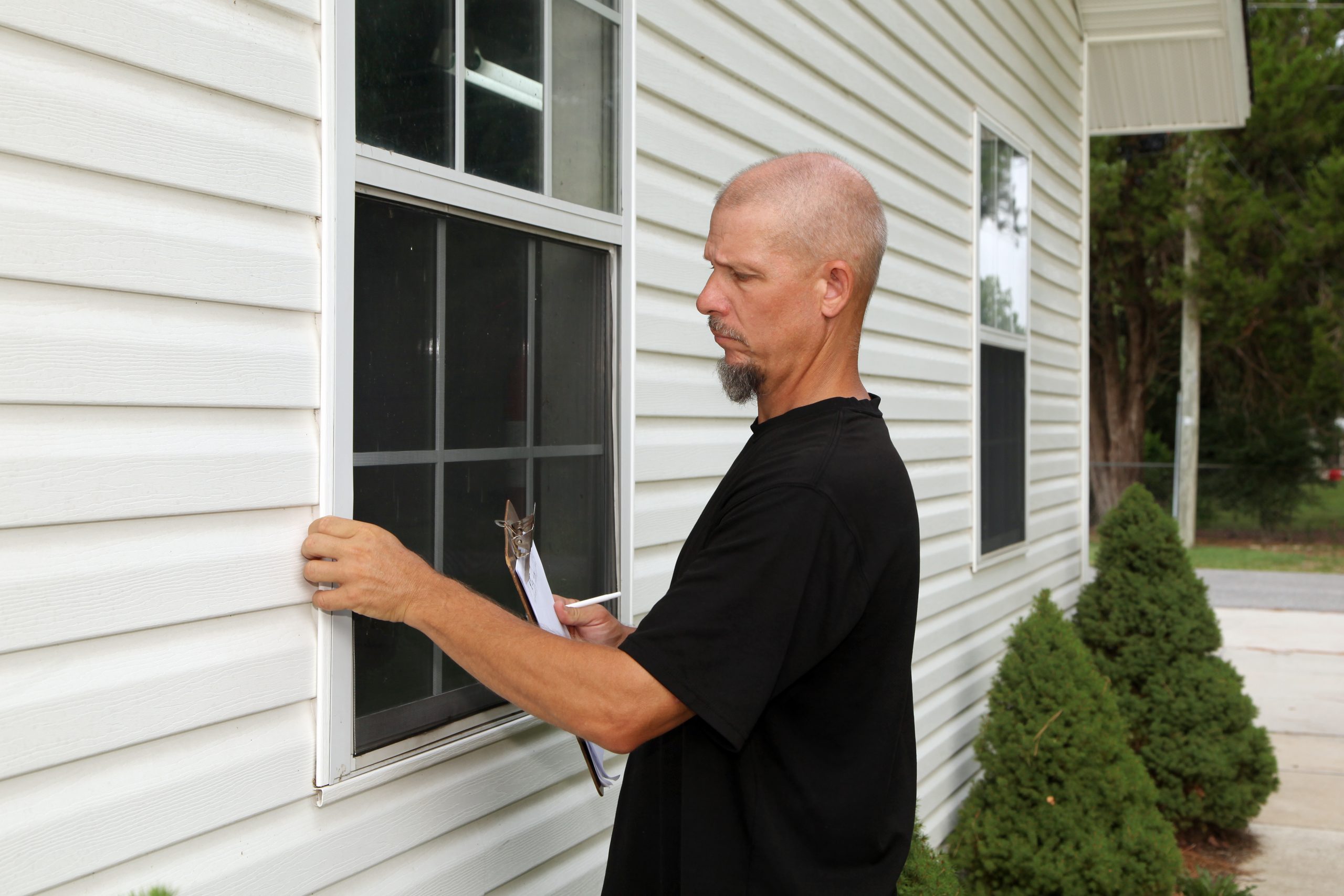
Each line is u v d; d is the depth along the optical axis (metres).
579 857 2.14
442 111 1.74
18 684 1.18
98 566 1.25
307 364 1.49
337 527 1.44
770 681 1.26
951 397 4.29
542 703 1.29
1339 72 16.78
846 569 1.32
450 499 1.80
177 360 1.32
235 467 1.39
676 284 2.48
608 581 2.19
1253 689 7.52
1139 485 5.44
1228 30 5.82
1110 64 6.47
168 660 1.33
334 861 1.56
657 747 1.52
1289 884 4.28
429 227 1.74
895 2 3.73
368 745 1.62
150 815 1.31
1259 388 19.16
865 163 3.53
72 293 1.22
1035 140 5.45
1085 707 3.78
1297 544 18.36
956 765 4.29
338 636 1.54
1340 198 15.62
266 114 1.43
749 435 2.85
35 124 1.17
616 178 2.20
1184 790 4.77
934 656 4.09
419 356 1.73
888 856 1.46
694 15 2.54
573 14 2.06
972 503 4.47
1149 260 18.92
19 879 1.18
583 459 2.13
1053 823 3.61
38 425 1.19
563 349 2.07
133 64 1.26
